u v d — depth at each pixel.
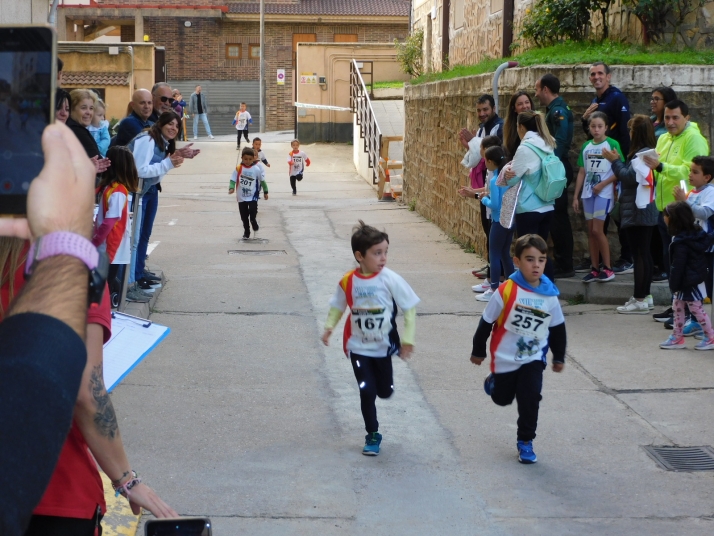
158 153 8.09
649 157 7.66
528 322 4.98
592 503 4.54
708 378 6.54
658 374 6.64
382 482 4.74
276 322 8.04
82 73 26.50
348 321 5.19
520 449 5.04
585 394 6.22
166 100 9.39
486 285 9.28
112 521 3.98
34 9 9.12
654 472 4.94
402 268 10.66
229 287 9.44
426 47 22.75
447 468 4.95
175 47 38.56
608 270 8.78
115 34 39.75
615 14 11.30
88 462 2.23
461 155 12.38
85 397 2.12
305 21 38.06
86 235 1.27
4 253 1.98
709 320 7.17
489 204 8.62
